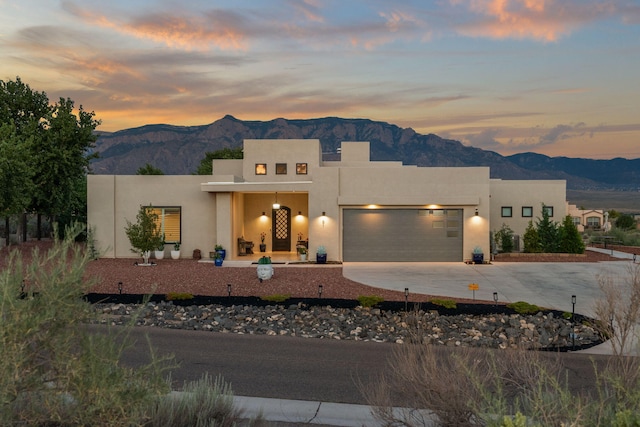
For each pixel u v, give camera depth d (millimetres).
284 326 13773
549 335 13180
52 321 4324
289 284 18500
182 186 25938
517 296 17188
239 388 8734
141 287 17797
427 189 24922
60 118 26047
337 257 24828
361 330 13320
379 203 24750
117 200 25781
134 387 4531
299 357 10750
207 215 25969
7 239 29562
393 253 25078
